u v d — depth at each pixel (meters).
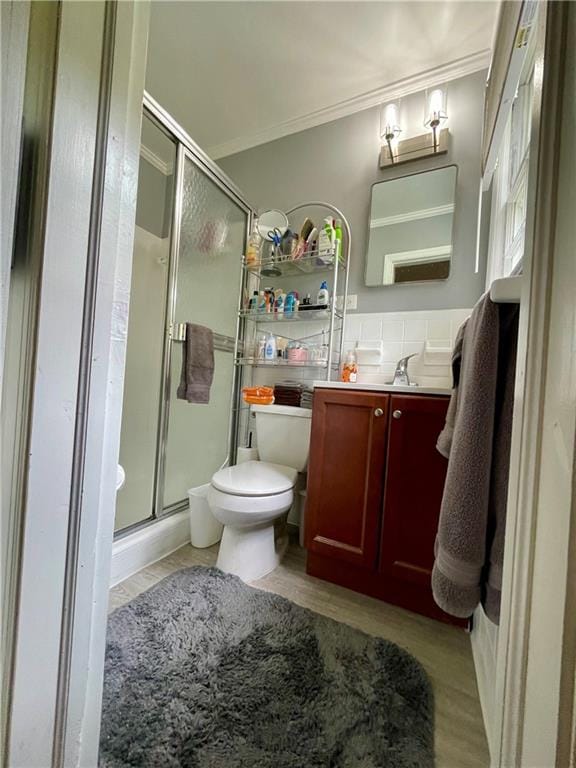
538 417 0.36
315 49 1.65
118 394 0.59
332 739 0.74
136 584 1.30
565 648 0.27
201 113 2.06
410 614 1.20
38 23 0.44
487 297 0.72
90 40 0.49
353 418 1.32
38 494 0.46
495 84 1.08
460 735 0.77
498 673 0.45
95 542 0.55
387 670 0.93
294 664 0.93
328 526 1.34
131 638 0.99
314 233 1.84
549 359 0.35
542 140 0.37
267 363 1.96
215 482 1.36
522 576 0.37
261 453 1.74
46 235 0.45
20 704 0.45
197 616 1.10
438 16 1.45
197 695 0.82
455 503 0.72
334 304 1.77
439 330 1.67
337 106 1.96
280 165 2.14
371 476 1.26
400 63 1.70
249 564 1.37
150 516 1.60
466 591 0.70
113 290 0.55
